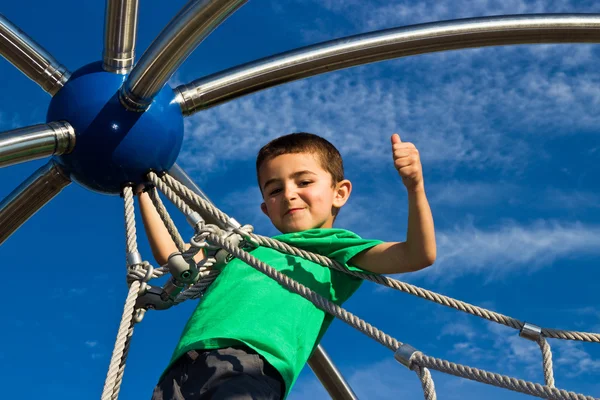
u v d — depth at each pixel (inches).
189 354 146.0
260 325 147.9
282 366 143.6
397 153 156.1
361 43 211.8
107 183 187.9
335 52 210.7
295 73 211.0
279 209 172.9
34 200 210.2
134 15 187.5
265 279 159.2
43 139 181.3
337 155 182.5
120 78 189.5
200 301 160.1
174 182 184.9
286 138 179.2
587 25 213.3
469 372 141.1
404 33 211.9
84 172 187.2
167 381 145.2
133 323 161.8
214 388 139.1
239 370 140.0
